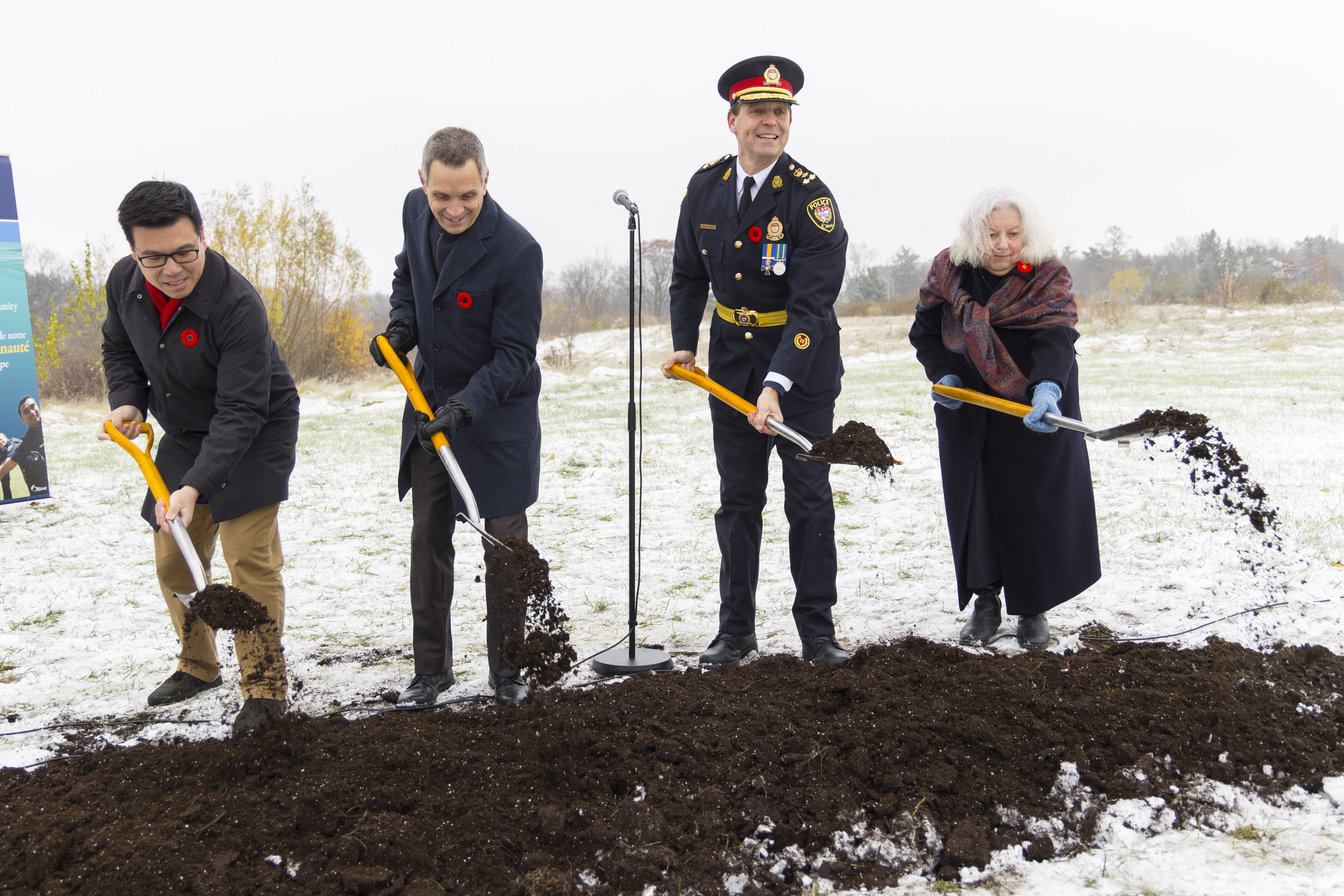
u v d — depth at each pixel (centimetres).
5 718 353
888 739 275
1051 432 365
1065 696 301
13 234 806
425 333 353
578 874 229
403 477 361
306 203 2466
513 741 277
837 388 385
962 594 413
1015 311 383
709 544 615
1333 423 966
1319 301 3756
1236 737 281
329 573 577
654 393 1694
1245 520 582
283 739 269
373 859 229
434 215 346
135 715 352
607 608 483
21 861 228
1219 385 1398
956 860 233
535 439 367
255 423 324
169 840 230
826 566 378
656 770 262
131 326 333
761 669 339
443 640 363
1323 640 382
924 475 798
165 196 301
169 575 357
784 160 375
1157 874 228
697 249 397
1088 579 398
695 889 221
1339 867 227
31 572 593
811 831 242
